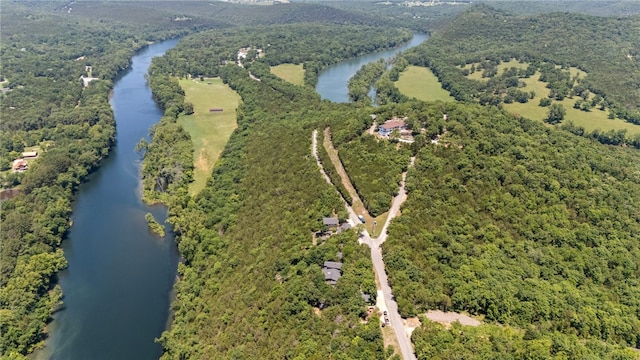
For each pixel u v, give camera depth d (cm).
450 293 13312
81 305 17575
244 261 17150
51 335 16262
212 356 13375
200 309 16100
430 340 11469
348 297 12975
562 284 14275
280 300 13775
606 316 13038
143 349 15750
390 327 12319
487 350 11006
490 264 14525
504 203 17288
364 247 15112
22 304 16362
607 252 15700
